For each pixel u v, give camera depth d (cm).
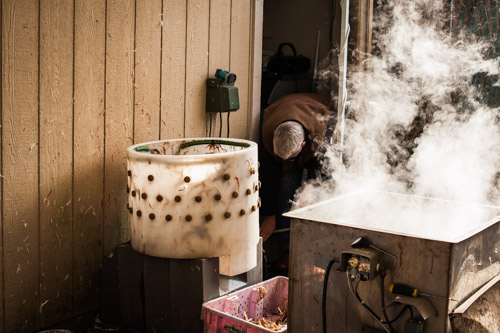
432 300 162
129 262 235
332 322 182
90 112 244
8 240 220
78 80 238
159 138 277
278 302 250
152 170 220
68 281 244
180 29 280
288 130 304
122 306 239
